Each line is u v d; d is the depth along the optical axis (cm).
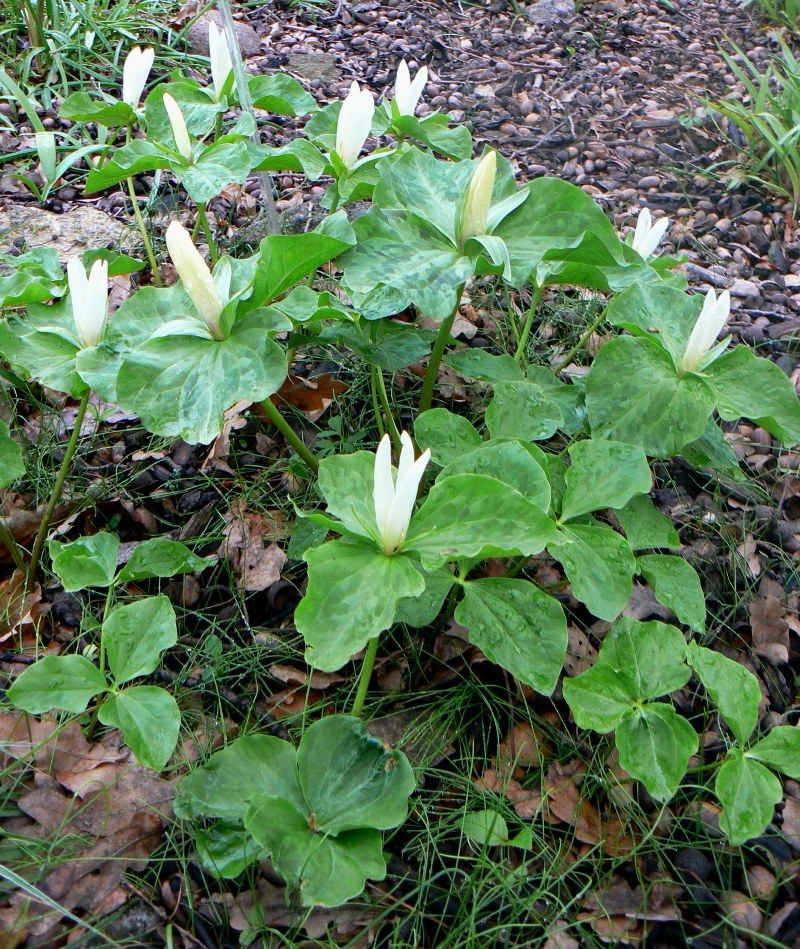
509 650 60
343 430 91
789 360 105
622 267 70
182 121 80
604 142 143
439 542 58
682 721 61
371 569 57
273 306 67
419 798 64
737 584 84
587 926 61
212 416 61
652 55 169
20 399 92
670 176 136
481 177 64
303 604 55
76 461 88
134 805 63
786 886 64
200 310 62
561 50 167
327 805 58
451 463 63
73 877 59
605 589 63
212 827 59
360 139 81
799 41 175
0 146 127
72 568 68
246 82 87
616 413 70
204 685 71
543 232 69
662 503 90
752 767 59
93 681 61
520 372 80
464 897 60
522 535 56
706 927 61
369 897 59
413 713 71
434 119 95
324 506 83
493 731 71
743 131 138
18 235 111
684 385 70
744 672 61
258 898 59
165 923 58
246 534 82
